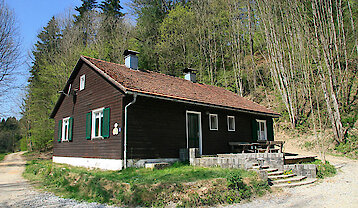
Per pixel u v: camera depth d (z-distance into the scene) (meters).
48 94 28.05
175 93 12.06
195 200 6.30
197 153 11.20
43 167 13.85
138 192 6.64
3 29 21.47
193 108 13.48
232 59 32.09
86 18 33.91
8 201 7.22
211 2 33.91
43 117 27.92
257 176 7.97
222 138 15.03
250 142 17.12
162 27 31.94
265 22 28.23
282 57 27.45
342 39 23.70
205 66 33.78
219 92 18.30
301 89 24.84
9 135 56.78
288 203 6.52
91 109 13.03
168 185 6.77
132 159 10.23
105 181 7.89
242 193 6.96
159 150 11.31
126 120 10.33
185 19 31.92
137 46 31.88
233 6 32.62
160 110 11.74
